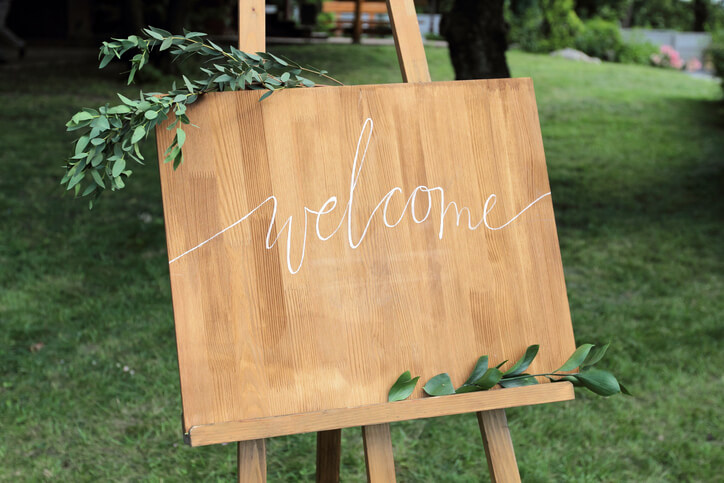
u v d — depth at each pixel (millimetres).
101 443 2990
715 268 5406
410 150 1678
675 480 2836
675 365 3791
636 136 10086
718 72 13188
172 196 1522
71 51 16047
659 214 6809
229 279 1536
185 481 2748
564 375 1675
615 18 21828
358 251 1621
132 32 12547
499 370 1683
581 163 8672
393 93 1681
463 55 6078
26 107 10008
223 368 1512
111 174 1522
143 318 4219
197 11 15336
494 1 5934
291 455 2990
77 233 5688
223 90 1630
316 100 1629
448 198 1691
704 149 9445
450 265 1675
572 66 16188
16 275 4789
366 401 1590
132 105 1494
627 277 5176
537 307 1719
